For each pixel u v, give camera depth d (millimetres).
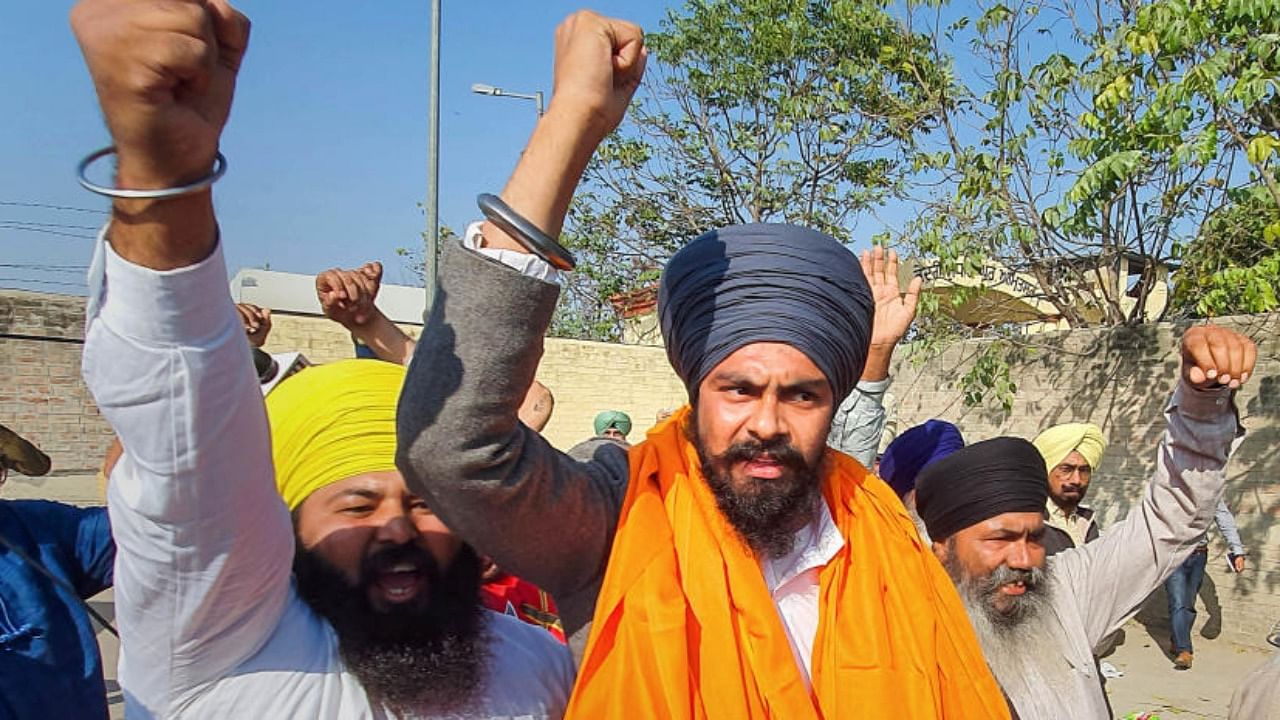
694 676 1478
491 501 1397
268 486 1322
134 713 1443
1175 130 6102
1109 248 8445
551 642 1882
